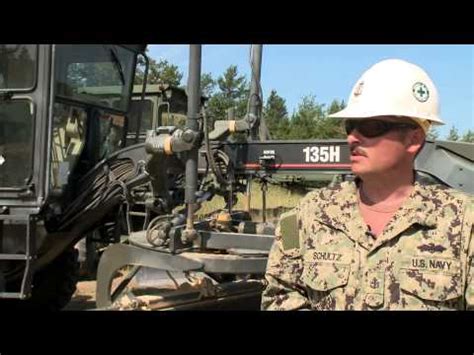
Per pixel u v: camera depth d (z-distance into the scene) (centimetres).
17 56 513
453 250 176
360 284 184
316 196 203
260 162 547
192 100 442
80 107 583
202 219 517
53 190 533
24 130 515
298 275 203
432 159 436
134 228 632
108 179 548
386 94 181
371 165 184
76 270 655
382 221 187
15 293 506
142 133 834
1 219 502
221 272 435
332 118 190
